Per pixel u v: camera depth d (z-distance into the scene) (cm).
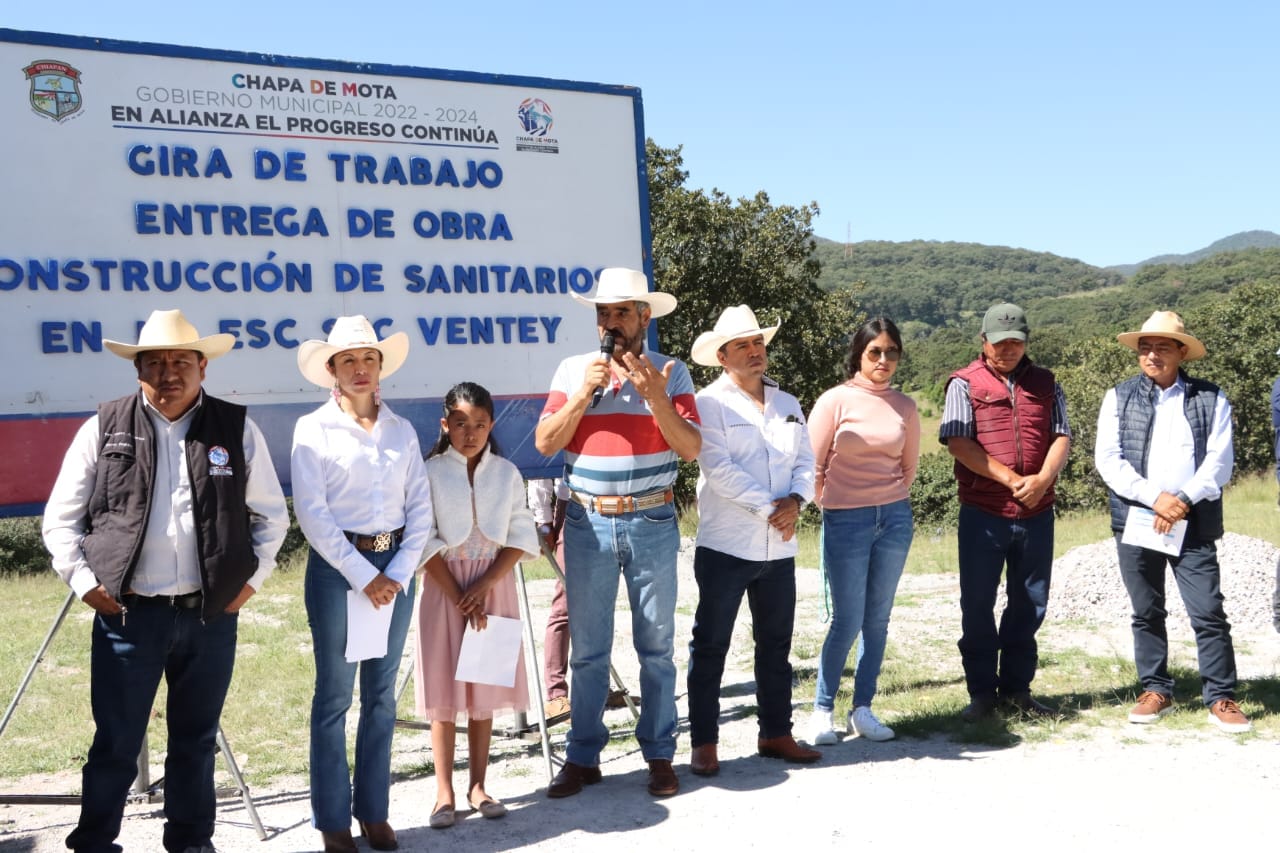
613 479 449
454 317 538
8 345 448
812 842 390
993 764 475
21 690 426
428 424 530
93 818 354
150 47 475
